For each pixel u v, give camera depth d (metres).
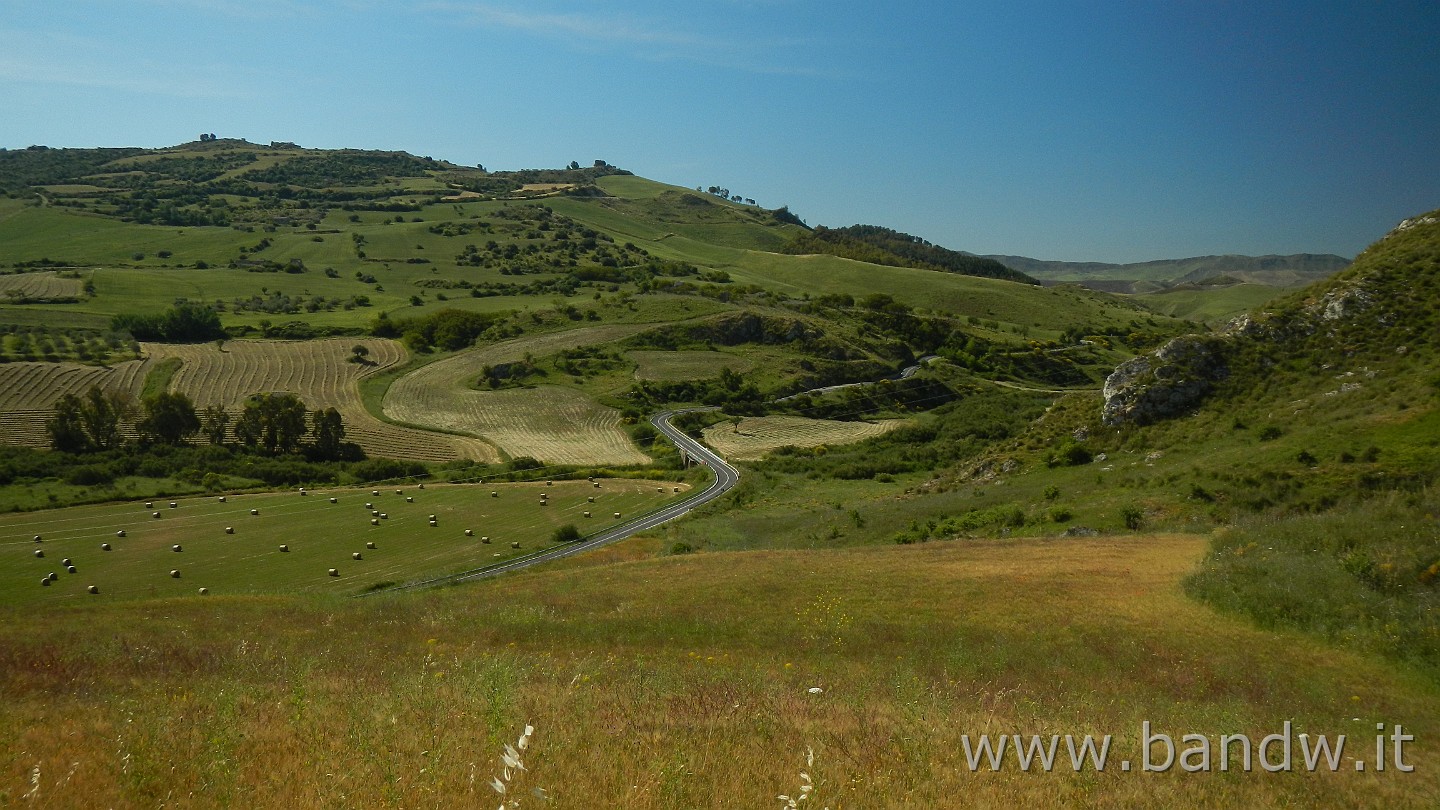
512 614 27.72
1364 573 24.11
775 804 10.00
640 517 80.69
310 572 63.94
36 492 83.69
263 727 12.95
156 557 66.69
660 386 143.00
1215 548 31.39
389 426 120.25
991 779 11.60
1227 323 64.75
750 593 30.23
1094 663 21.19
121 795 10.16
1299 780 12.59
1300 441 44.66
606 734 12.47
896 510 59.56
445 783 10.16
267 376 135.50
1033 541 38.62
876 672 20.20
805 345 166.75
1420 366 48.66
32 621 28.31
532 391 138.75
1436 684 18.80
